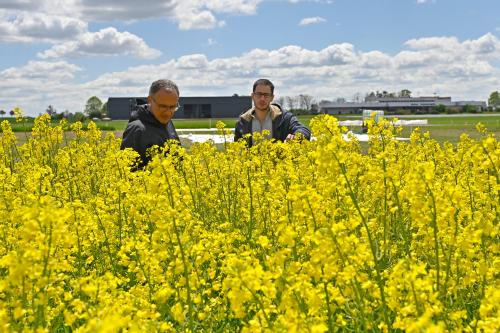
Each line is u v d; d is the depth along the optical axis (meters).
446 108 149.12
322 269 3.69
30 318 3.63
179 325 4.23
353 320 4.02
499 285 4.05
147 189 6.06
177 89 8.53
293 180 6.02
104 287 3.63
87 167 9.18
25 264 3.37
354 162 4.77
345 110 147.88
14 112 10.42
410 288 3.44
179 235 4.36
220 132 9.05
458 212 5.07
